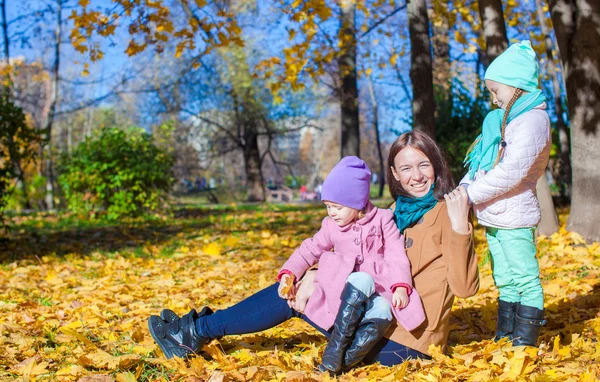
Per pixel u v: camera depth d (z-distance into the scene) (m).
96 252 8.50
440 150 3.15
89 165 14.29
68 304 5.14
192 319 3.29
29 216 16.11
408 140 3.16
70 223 13.52
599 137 6.81
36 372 3.17
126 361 3.22
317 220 12.73
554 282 5.14
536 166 3.15
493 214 3.23
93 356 3.30
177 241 9.70
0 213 9.23
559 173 14.27
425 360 3.04
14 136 8.80
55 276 6.39
